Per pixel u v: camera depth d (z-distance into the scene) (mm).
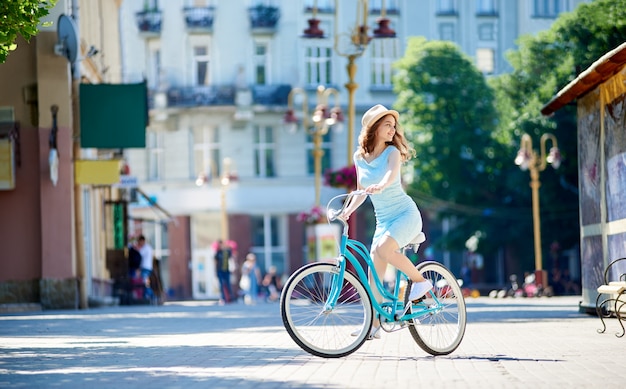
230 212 78812
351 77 34344
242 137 79125
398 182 12633
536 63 35531
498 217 69938
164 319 25297
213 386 10117
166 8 79250
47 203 33281
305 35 34531
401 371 11258
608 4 25125
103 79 45281
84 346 15898
